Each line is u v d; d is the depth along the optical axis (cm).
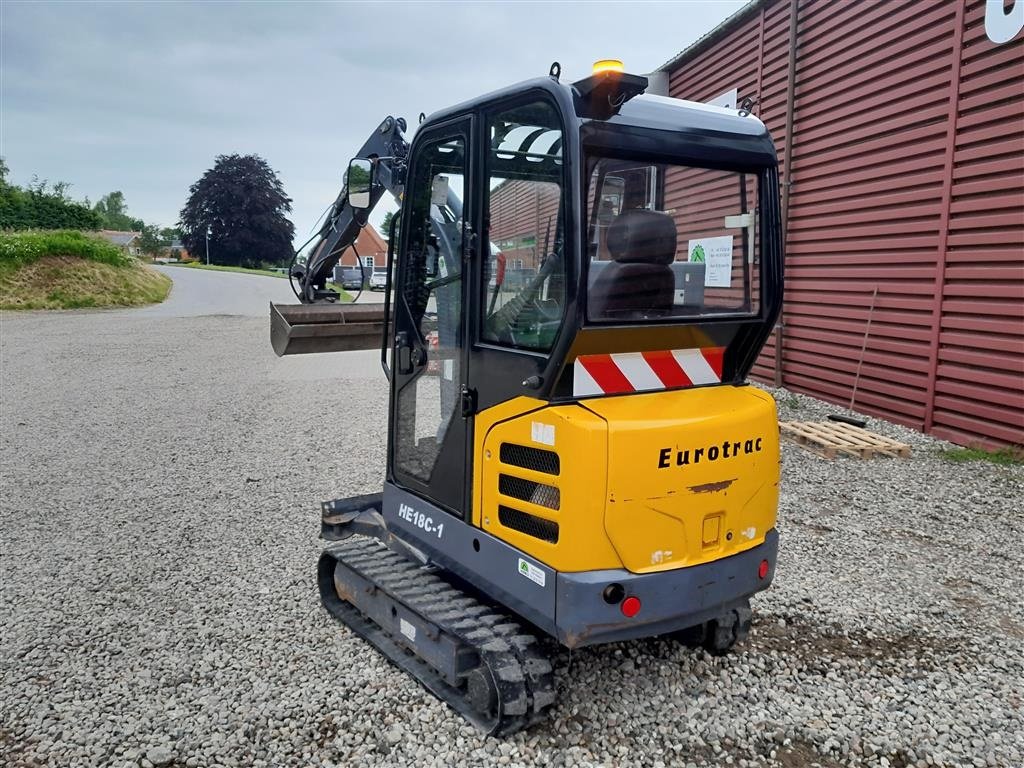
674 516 315
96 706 359
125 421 953
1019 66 708
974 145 758
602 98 290
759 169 355
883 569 514
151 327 2031
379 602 402
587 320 301
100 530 588
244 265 6938
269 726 344
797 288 1038
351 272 2441
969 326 773
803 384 1037
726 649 402
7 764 319
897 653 411
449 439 369
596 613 302
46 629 434
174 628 434
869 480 690
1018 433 734
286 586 489
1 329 1970
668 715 353
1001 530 578
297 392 1144
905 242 848
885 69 864
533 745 329
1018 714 358
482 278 339
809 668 395
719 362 366
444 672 353
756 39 1092
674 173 334
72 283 2775
